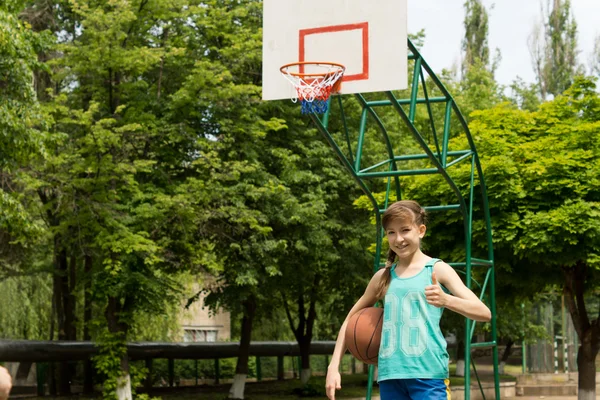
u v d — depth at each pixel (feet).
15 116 51.44
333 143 34.47
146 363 99.71
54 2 82.58
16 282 88.99
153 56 67.36
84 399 82.43
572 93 61.16
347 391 97.09
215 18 75.92
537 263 59.16
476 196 54.34
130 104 71.15
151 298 70.69
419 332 15.40
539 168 52.49
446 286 15.62
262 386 107.55
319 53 30.76
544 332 111.45
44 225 77.00
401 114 32.09
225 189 70.79
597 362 135.54
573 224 50.52
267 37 31.48
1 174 65.77
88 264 80.43
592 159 54.65
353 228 83.05
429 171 37.06
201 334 146.41
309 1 31.22
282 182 75.97
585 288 67.00
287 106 80.94
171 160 74.74
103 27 66.85
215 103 73.61
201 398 87.51
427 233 56.29
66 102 76.69
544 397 95.04
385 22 30.12
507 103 63.05
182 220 69.41
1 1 53.26
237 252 75.92
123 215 67.31
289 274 81.61
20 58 51.70
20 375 91.09
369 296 17.03
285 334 132.36
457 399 89.30
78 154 65.46
